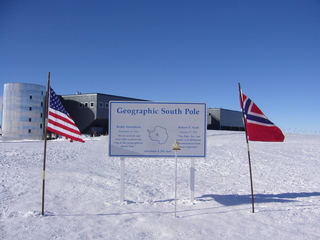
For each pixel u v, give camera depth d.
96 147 20.14
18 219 5.10
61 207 5.86
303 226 4.90
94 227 4.76
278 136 5.86
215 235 4.49
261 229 4.76
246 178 9.67
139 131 6.36
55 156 14.34
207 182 8.88
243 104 5.91
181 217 5.32
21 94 37.69
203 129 6.38
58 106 5.83
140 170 10.95
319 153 16.92
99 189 7.45
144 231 4.61
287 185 8.52
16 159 12.74
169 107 6.40
